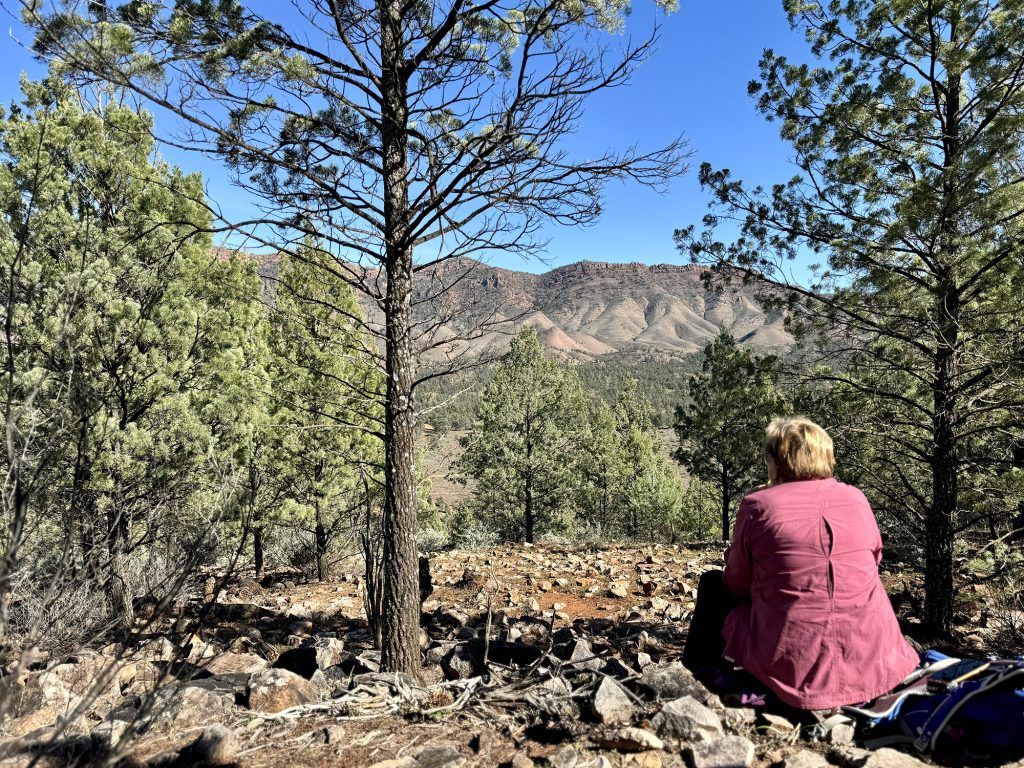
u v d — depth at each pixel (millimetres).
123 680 4023
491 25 4746
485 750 2760
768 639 2908
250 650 6383
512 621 7836
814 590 2848
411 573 4531
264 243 4262
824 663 2812
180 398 8656
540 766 2574
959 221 6379
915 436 7883
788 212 7605
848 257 7293
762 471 12227
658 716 2781
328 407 12625
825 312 7738
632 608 8797
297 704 3482
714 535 36031
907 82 7078
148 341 8500
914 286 7273
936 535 7109
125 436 7453
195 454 8266
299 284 11117
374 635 5074
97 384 7246
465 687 3525
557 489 31047
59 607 4477
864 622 2840
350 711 3277
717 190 7820
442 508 41438
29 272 6883
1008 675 2529
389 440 4602
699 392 19875
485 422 29562
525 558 13945
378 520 5473
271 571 14789
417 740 2898
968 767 2418
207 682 3920
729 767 2441
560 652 4422
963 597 7375
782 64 7477
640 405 61500
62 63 3648
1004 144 5578
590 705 3000
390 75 4539
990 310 6508
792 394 8297
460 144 4812
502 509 32719
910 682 2840
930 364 7441
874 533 2982
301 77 4043
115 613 5012
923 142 7227
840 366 8031
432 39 4352
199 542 2943
